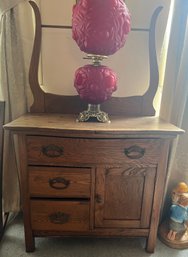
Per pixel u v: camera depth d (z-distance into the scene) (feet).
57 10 4.02
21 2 3.92
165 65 4.18
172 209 4.16
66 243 4.12
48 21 4.07
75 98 4.23
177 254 3.95
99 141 3.30
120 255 3.89
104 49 3.41
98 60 3.61
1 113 3.78
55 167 3.43
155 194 3.61
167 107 4.23
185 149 4.37
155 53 4.03
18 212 4.82
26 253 3.85
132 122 3.70
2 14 3.89
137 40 4.19
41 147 3.33
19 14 3.97
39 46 3.98
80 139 3.28
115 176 3.50
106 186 3.54
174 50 4.00
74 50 4.22
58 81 4.37
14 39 4.02
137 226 3.78
